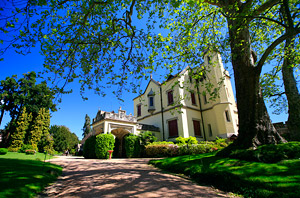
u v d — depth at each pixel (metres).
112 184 5.46
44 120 27.28
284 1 6.48
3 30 5.21
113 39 7.98
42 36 6.36
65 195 4.44
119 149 20.80
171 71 8.66
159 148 15.24
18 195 3.83
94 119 20.88
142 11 7.98
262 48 13.32
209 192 4.78
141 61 8.02
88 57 8.20
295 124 9.47
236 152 7.02
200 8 8.99
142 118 26.31
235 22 7.91
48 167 8.25
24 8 5.32
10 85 32.09
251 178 4.85
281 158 5.70
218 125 19.81
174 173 7.44
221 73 21.34
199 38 10.49
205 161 7.50
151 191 4.66
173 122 20.86
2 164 7.48
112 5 6.75
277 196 3.80
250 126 7.47
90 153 17.28
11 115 32.44
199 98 23.38
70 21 6.94
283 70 10.81
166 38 8.41
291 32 5.97
